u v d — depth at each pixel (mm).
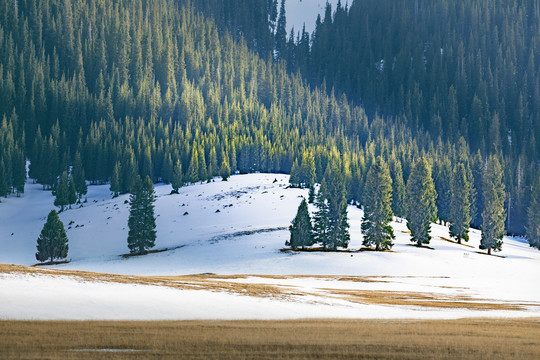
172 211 125438
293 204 125000
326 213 88625
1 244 108125
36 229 120000
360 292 47031
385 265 76250
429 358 18797
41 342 19359
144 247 98375
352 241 94438
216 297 32281
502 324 28391
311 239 87125
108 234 110125
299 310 30562
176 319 25594
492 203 101000
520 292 54594
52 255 88750
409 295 46781
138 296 29891
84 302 27250
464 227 111438
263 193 135875
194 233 106062
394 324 26672
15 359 17062
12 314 23938
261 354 18703
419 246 94625
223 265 77938
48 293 28359
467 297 47562
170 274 71125
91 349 18750
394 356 18891
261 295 35469
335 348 19797
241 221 112688
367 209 88750
